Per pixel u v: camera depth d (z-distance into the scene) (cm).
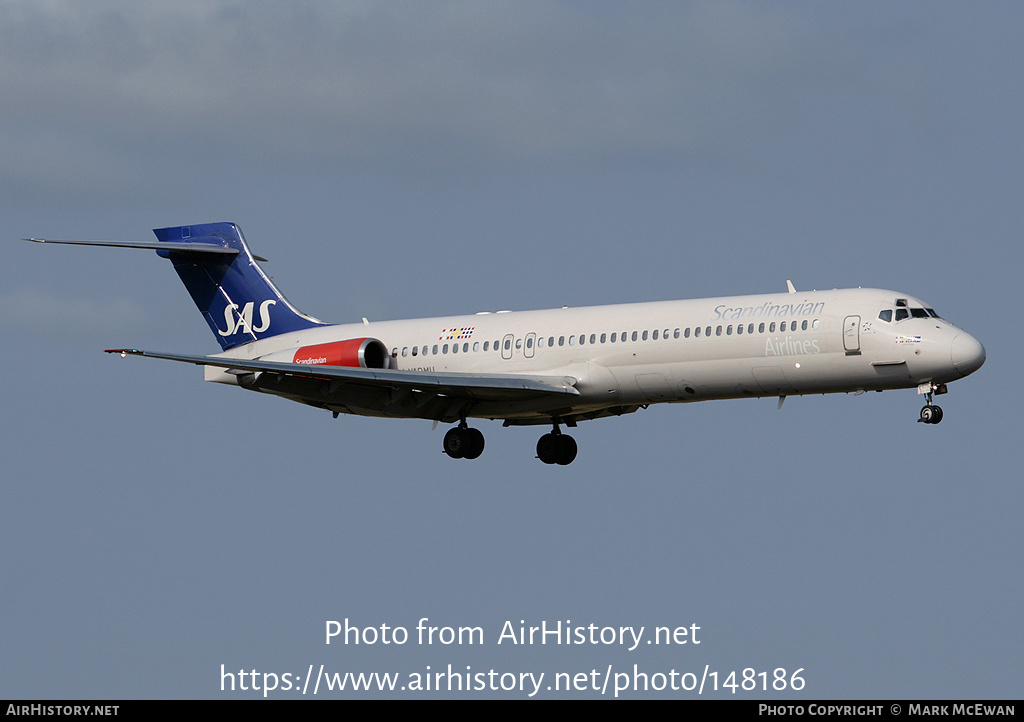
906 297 12812
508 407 14438
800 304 13012
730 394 13438
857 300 12825
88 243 14750
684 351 13362
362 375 13900
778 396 13400
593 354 13862
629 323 13762
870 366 12706
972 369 12431
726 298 13500
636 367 13625
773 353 12975
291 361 14800
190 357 13375
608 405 14025
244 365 13612
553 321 14300
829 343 12762
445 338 14875
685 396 13625
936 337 12444
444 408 14700
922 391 12719
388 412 14888
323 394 14788
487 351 14550
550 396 14112
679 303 13688
